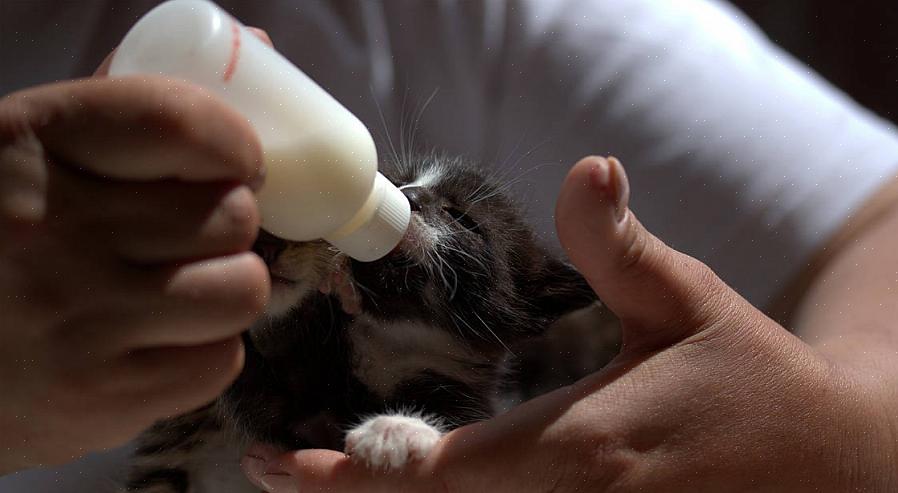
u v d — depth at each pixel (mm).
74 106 307
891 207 515
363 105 578
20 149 309
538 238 562
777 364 395
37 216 311
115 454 524
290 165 344
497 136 598
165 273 317
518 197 571
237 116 317
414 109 591
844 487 404
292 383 470
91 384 327
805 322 488
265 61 343
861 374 424
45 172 312
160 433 488
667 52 575
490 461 381
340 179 350
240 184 322
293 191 346
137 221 314
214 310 320
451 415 502
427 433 401
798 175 535
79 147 309
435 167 547
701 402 383
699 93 561
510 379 539
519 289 533
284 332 460
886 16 940
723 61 575
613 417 377
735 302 398
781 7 956
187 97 309
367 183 359
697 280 388
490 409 521
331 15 583
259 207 348
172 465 491
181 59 336
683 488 382
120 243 315
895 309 470
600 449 375
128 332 320
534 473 378
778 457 391
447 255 503
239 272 320
